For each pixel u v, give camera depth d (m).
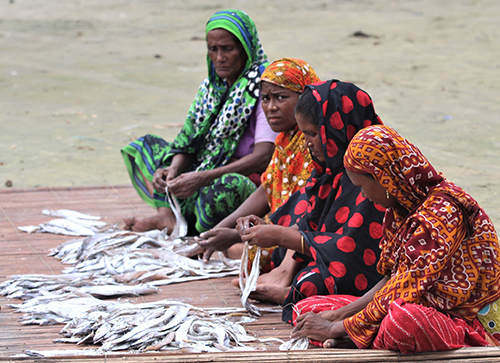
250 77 8.31
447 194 4.93
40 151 13.82
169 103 18.78
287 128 6.95
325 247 5.95
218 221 8.22
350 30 30.67
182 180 8.08
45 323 5.89
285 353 4.97
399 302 4.91
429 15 34.19
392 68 23.06
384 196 5.05
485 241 5.02
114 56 26.66
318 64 23.70
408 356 4.96
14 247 7.99
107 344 5.30
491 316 5.22
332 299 5.71
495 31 29.59
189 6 39.56
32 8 40.31
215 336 5.44
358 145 4.90
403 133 14.72
